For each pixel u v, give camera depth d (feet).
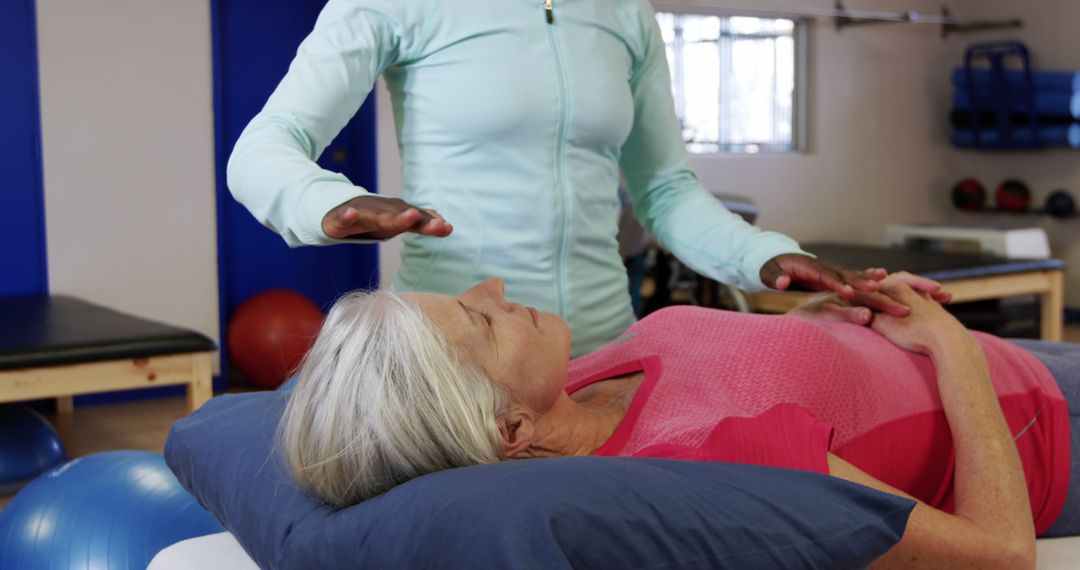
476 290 4.49
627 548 3.31
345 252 19.81
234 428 4.81
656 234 6.59
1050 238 24.70
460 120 5.53
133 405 16.67
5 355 10.16
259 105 18.72
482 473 3.57
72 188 16.65
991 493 4.57
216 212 17.72
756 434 4.19
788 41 23.73
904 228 22.16
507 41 5.51
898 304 5.46
